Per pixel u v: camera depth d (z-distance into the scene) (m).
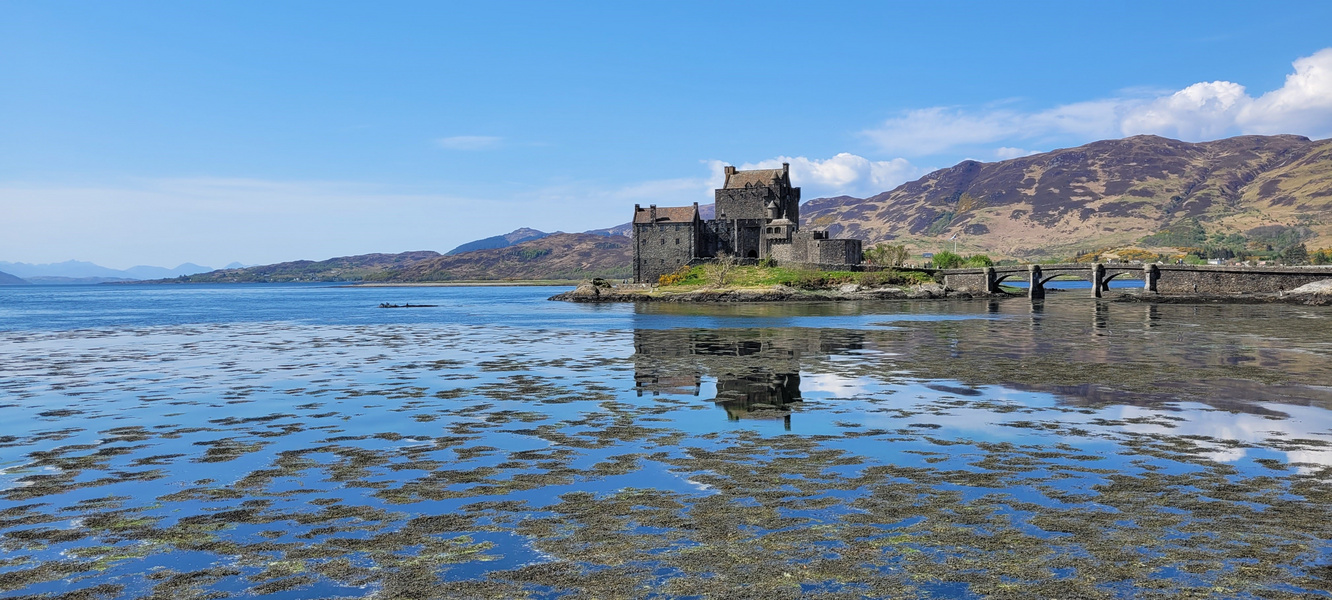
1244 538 18.91
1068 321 99.00
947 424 33.19
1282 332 79.00
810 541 19.06
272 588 16.56
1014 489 23.22
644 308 148.88
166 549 18.81
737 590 16.34
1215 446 28.55
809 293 171.00
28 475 25.66
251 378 50.28
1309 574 16.78
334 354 65.88
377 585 16.69
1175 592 16.00
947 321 100.50
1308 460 26.38
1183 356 57.81
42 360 62.47
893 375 48.72
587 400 40.44
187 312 162.75
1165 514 20.73
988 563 17.59
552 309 155.12
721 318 112.50
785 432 31.86
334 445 30.09
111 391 44.78
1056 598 15.79
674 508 21.75
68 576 17.20
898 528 19.91
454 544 19.06
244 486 24.25
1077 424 32.94
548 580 16.91
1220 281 164.75
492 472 25.84
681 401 39.88
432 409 38.03
